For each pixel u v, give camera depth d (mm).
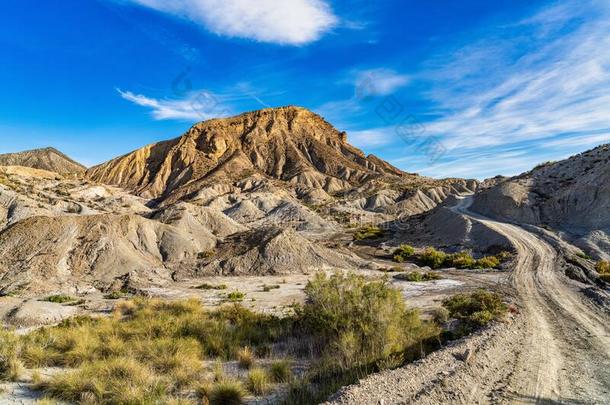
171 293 34188
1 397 8672
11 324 22859
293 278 43094
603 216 56156
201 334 14414
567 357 11703
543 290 28109
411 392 7863
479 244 58031
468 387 8562
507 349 11906
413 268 49312
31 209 68688
